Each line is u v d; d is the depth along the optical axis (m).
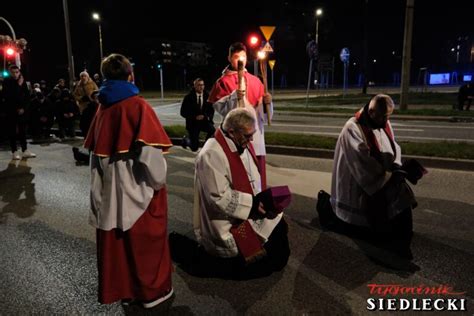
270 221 3.62
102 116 2.89
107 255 2.97
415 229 4.57
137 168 2.92
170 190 6.27
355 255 4.02
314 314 3.11
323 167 7.63
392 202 3.99
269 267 3.68
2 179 7.12
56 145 10.62
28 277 3.72
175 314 3.13
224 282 3.58
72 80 20.97
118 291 3.04
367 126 4.03
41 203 5.81
